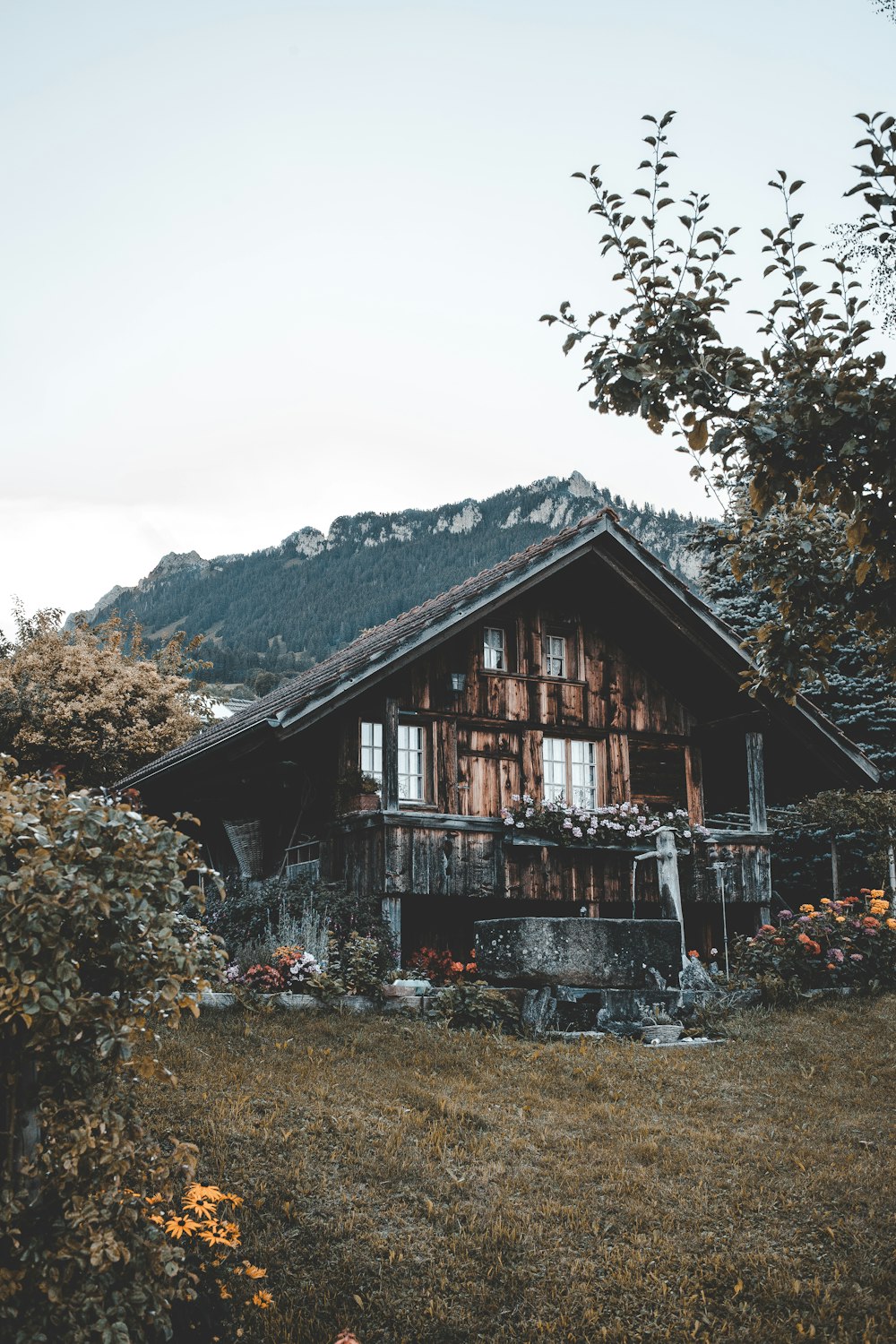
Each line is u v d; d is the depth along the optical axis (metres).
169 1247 5.41
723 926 16.78
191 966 5.12
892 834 19.28
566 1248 6.87
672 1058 10.70
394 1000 11.59
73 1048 5.14
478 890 15.03
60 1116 5.17
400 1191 7.29
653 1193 7.59
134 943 5.10
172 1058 8.84
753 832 17.27
